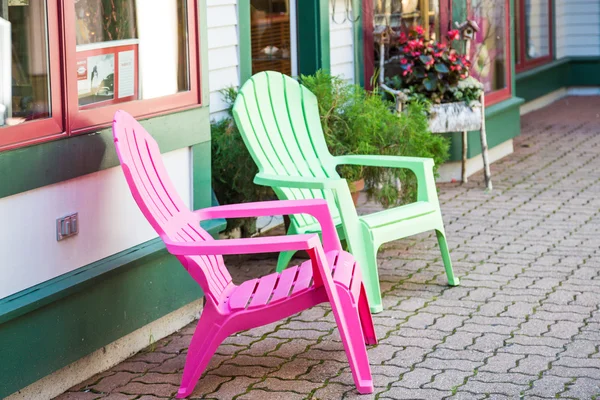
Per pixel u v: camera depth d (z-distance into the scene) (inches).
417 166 183.9
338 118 208.5
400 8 279.4
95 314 138.9
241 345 154.8
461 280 188.5
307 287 134.0
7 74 122.1
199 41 162.4
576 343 150.5
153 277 152.4
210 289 133.0
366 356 133.0
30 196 126.8
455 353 147.6
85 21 135.6
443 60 265.0
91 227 139.4
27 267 126.8
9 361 122.3
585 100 497.7
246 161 196.9
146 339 155.5
